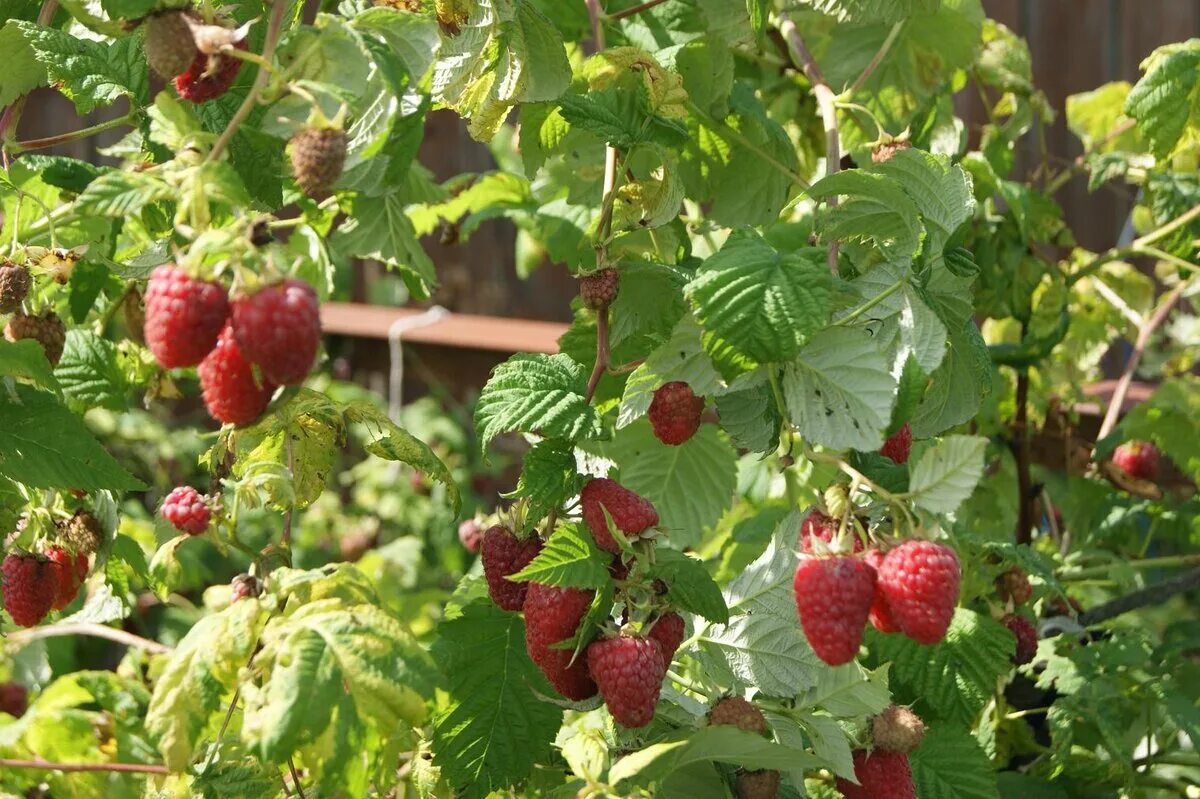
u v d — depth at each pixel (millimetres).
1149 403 909
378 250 814
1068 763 821
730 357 626
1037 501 1005
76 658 1242
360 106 646
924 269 682
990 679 749
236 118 605
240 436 708
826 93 766
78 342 786
